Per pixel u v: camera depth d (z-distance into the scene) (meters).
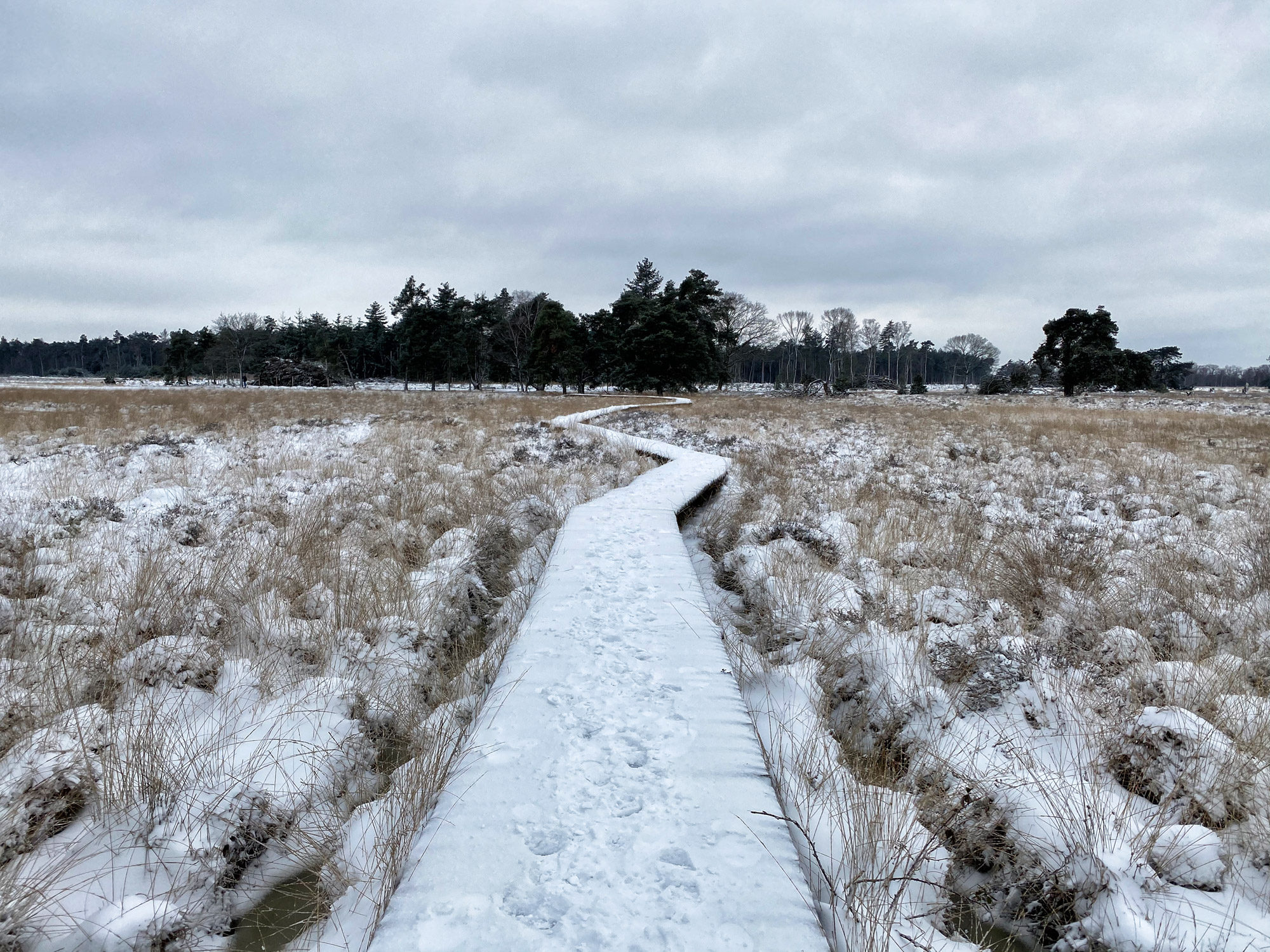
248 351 65.69
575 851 2.47
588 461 13.43
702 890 2.29
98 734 3.11
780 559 6.27
